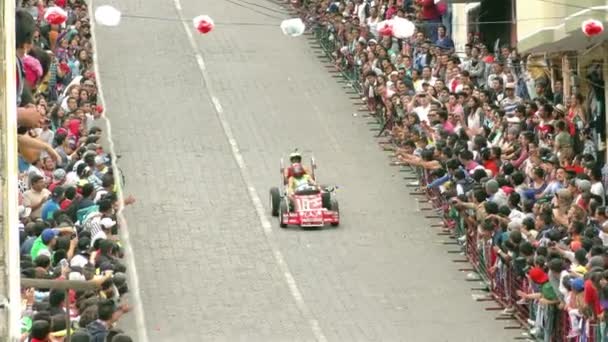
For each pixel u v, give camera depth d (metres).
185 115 176.12
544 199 114.06
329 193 135.75
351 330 105.88
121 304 78.75
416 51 172.62
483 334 103.25
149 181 149.00
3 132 28.08
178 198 143.38
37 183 106.69
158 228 133.25
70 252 93.25
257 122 174.75
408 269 121.69
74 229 98.12
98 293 78.44
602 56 134.62
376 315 109.56
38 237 94.00
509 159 130.25
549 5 141.12
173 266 122.06
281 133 170.25
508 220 111.25
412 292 115.19
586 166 116.31
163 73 194.88
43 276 80.12
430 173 141.25
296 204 134.25
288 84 192.00
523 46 142.75
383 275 120.25
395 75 165.75
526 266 101.25
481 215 114.31
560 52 144.88
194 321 107.56
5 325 27.81
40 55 40.31
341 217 138.38
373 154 161.38
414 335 104.00
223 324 107.19
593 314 88.31
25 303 74.31
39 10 160.75
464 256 124.62
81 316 73.56
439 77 165.12
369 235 132.12
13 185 28.19
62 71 157.12
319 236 132.00
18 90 34.03
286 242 130.00
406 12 191.00
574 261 96.31
